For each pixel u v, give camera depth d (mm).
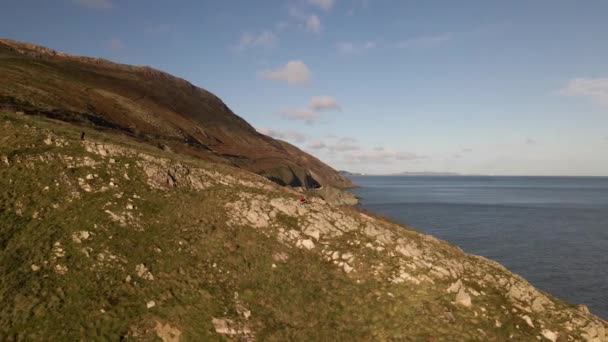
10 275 18406
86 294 18688
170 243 24453
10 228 21547
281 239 28578
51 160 29172
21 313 16766
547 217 109062
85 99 77812
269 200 33844
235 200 32469
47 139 31656
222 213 29969
